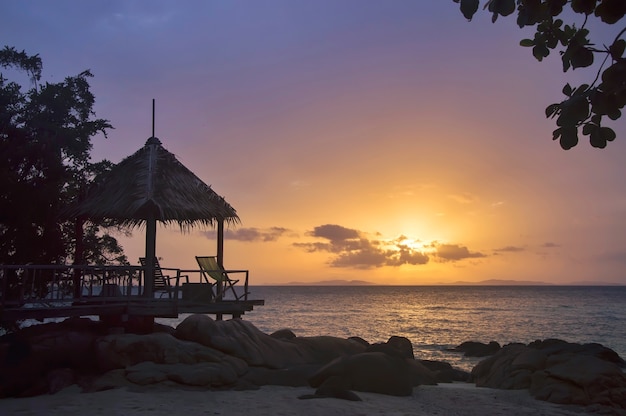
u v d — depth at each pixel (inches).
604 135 140.1
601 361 535.8
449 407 467.5
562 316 2760.8
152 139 695.7
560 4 137.2
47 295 764.6
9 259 717.9
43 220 727.7
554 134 142.6
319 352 627.5
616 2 126.3
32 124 716.7
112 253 895.1
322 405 437.7
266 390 500.1
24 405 420.5
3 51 762.2
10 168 704.4
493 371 634.8
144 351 513.7
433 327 2062.0
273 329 1946.4
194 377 485.4
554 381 531.8
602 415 454.0
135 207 600.1
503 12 128.5
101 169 817.5
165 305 591.5
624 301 4945.9
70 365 530.9
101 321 617.9
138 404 420.5
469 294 7854.3
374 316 2785.4
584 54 141.9
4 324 721.0
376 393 509.7
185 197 648.4
